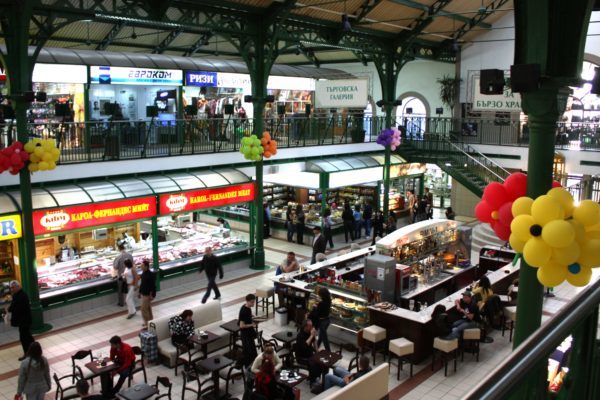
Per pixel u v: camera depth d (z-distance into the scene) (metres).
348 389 8.49
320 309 11.48
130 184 15.37
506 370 1.53
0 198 13.18
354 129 24.73
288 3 15.95
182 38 24.81
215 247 17.81
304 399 10.05
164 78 21.03
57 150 12.70
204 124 18.89
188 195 16.23
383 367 9.27
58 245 15.16
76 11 12.67
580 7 5.16
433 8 20.48
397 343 10.79
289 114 26.20
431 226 15.57
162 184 15.88
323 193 20.69
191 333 11.15
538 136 5.48
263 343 11.57
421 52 25.27
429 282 14.34
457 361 11.55
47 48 18.59
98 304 14.70
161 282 16.02
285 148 20.33
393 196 25.11
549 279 5.06
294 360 10.87
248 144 16.66
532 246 4.95
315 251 17.12
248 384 9.32
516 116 24.55
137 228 16.95
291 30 17.86
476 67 25.91
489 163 24.64
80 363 11.40
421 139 25.66
